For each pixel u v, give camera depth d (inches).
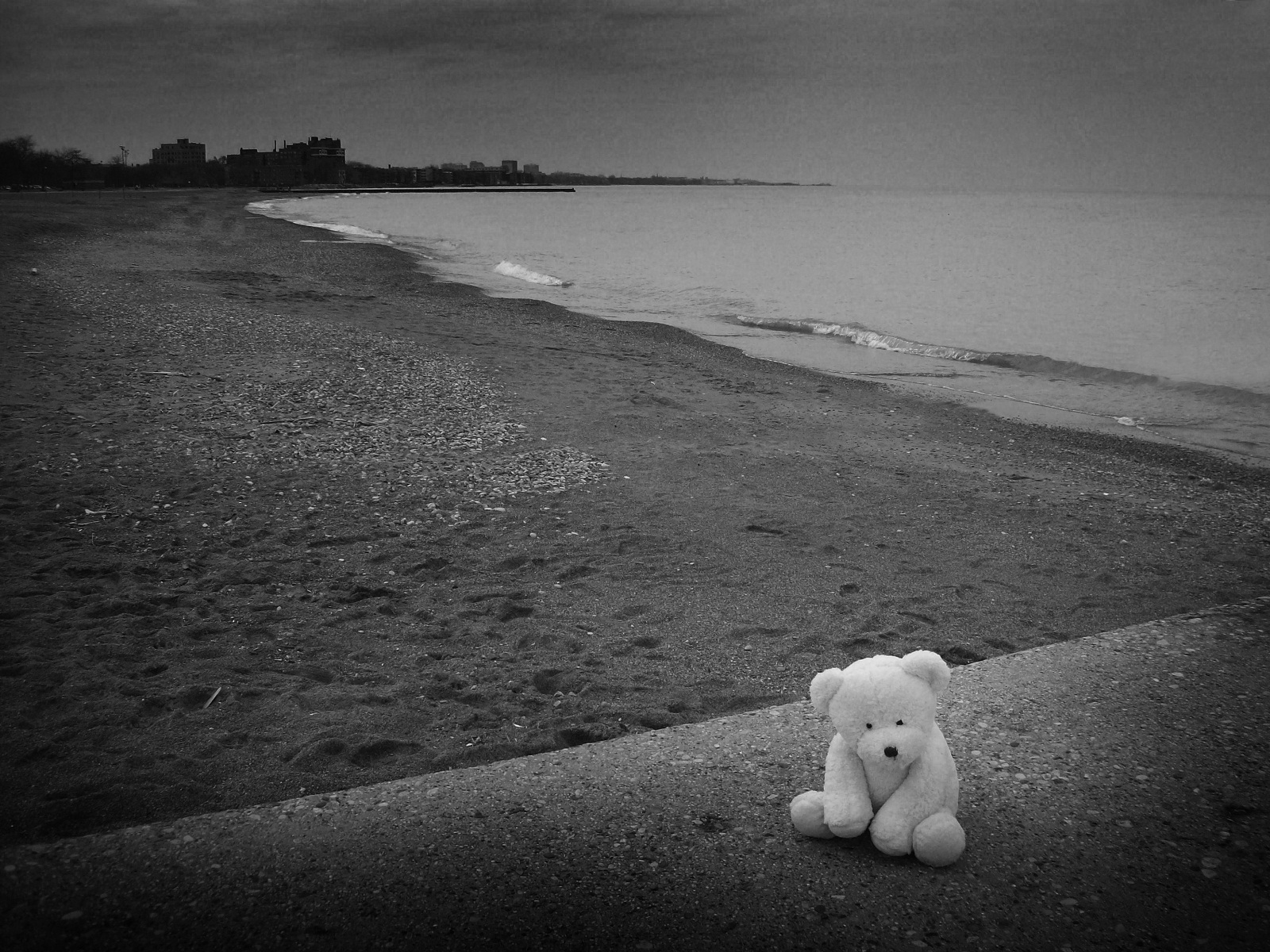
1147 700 83.4
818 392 238.4
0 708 80.7
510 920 60.6
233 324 264.2
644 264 618.2
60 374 192.1
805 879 63.5
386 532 121.7
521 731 81.0
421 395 197.8
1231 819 68.9
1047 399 240.8
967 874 63.9
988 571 116.3
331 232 818.8
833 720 65.8
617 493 142.2
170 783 73.0
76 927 59.7
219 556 111.6
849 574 113.8
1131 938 59.6
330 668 89.5
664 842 66.9
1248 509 150.1
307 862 64.9
